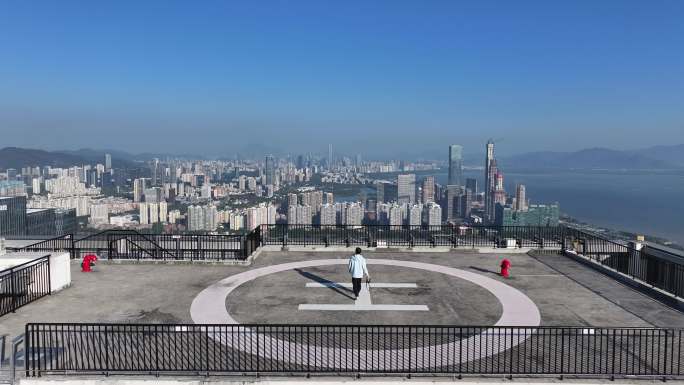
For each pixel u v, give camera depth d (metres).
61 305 15.58
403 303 16.12
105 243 28.69
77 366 10.40
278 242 26.45
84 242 28.50
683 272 17.59
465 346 12.44
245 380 10.20
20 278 15.88
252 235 23.94
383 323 14.22
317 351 11.92
